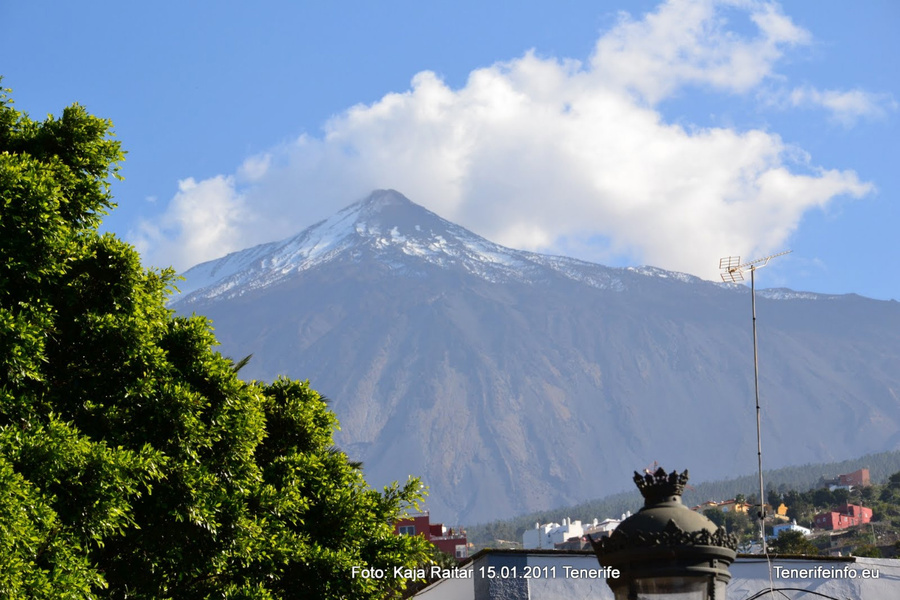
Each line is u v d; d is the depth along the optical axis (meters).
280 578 19.86
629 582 10.15
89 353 17.89
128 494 16.44
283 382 23.47
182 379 18.75
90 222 19.16
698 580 10.02
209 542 18.22
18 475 14.39
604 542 10.26
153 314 19.02
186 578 18.53
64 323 17.81
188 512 17.67
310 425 22.61
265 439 22.39
